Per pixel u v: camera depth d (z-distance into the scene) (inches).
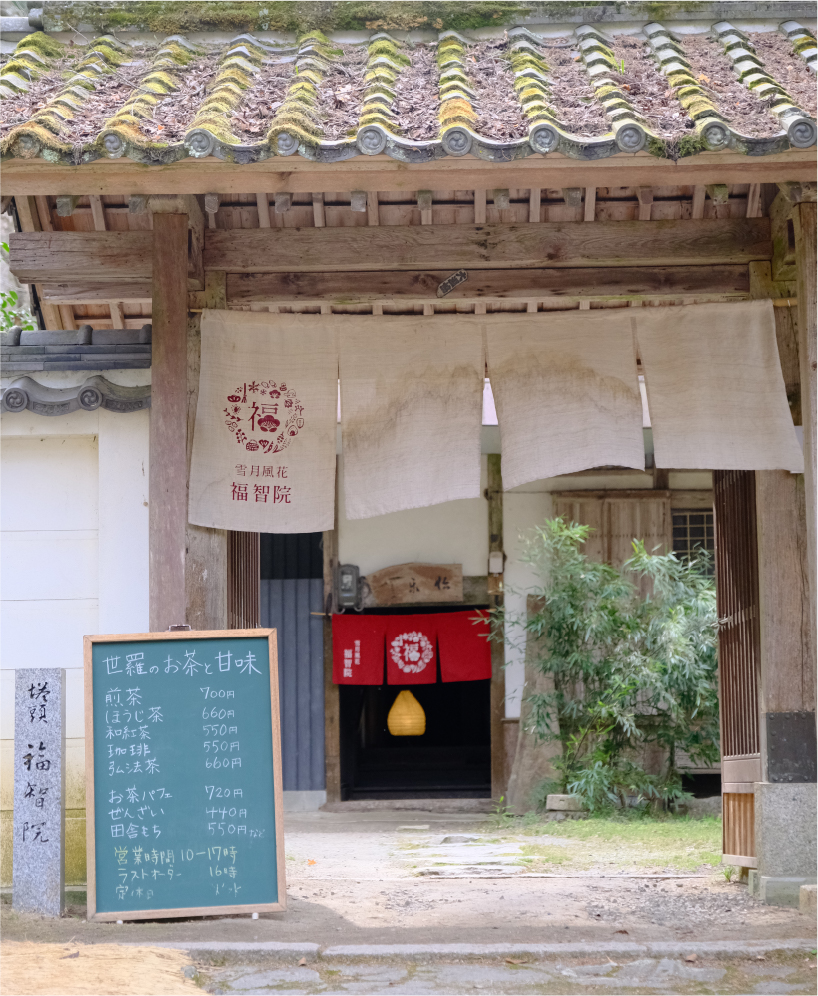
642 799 449.7
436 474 247.4
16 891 225.0
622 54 232.5
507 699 518.3
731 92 208.8
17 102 206.7
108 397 250.5
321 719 532.1
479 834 411.5
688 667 436.5
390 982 183.6
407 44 240.7
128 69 231.0
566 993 179.5
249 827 223.0
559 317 251.3
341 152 185.3
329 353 252.2
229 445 245.9
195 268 251.8
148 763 222.8
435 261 257.9
